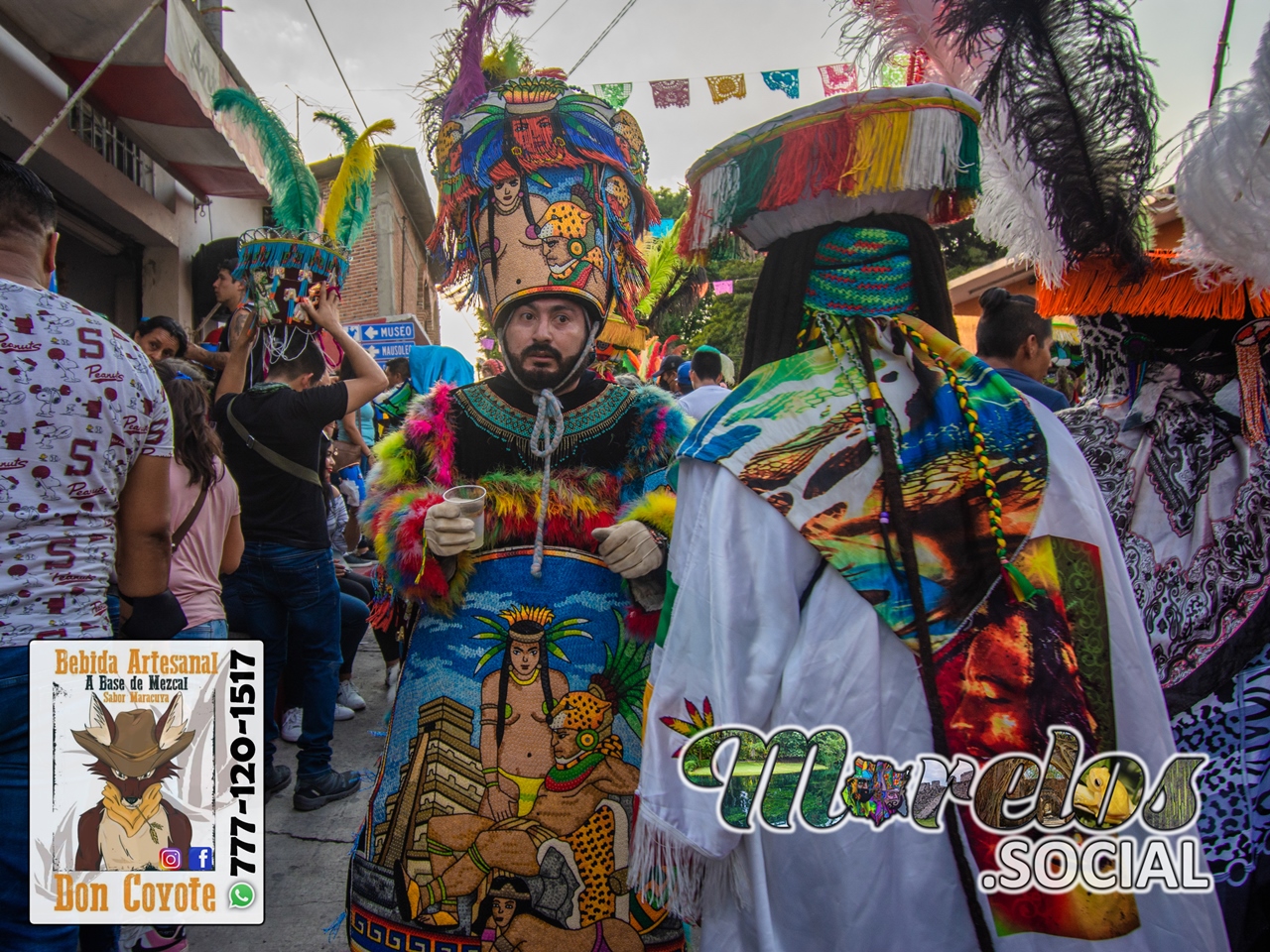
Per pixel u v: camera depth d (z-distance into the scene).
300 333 3.15
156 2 2.86
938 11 1.40
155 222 7.18
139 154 7.01
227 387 3.14
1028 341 2.97
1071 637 1.20
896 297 1.37
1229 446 1.91
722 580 1.22
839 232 1.38
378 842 1.73
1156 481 1.98
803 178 1.30
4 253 1.62
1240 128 1.54
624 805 1.73
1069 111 1.49
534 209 1.87
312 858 2.88
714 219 1.38
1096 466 2.08
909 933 1.17
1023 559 1.21
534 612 1.79
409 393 3.16
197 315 7.96
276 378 3.16
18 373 1.51
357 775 3.38
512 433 1.92
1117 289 1.90
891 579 1.19
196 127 6.50
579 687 1.76
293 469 3.04
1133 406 2.06
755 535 1.24
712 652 1.22
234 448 3.03
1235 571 1.83
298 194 3.57
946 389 1.27
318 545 3.13
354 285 13.52
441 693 1.77
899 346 1.31
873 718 1.18
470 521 1.70
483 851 1.69
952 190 1.41
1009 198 1.59
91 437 1.58
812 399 1.29
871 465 1.23
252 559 3.04
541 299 1.86
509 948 1.67
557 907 1.68
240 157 6.43
